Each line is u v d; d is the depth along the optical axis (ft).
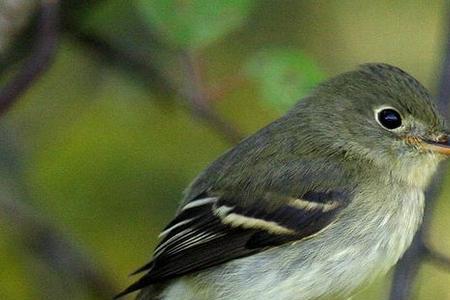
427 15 55.42
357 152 44.47
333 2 54.80
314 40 54.65
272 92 44.14
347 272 43.04
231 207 43.45
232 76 45.75
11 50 45.39
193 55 45.42
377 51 55.11
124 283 52.49
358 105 44.88
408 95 44.55
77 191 52.37
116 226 52.65
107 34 50.21
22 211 49.65
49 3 42.39
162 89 49.26
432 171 44.62
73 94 53.57
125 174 52.70
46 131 53.11
